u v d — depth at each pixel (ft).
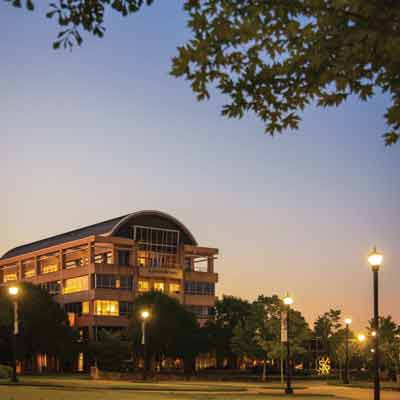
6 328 292.61
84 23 26.66
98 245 384.47
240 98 29.09
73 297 381.60
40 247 437.58
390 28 24.66
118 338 328.49
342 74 28.02
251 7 26.48
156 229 402.72
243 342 262.67
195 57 27.22
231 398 101.76
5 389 111.65
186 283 406.41
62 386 128.36
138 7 26.89
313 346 360.69
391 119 28.99
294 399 106.01
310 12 26.35
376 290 77.36
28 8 25.13
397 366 240.94
